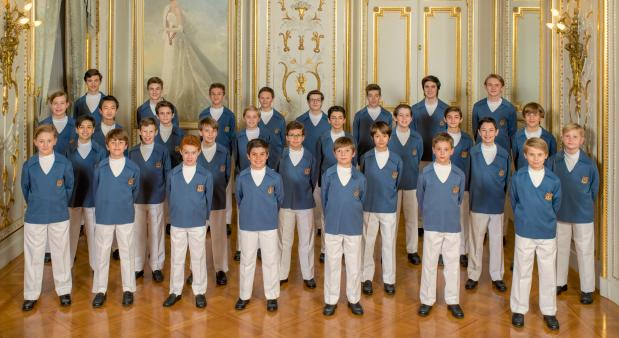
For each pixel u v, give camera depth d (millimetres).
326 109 7234
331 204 4078
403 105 5191
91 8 6539
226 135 6141
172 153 5590
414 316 4078
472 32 7402
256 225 4121
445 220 4051
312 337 3736
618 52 4254
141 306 4219
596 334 3793
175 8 7164
